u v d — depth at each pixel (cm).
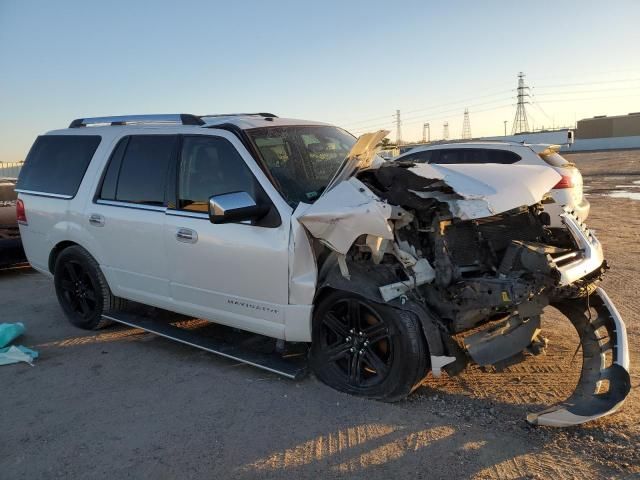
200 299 454
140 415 379
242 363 465
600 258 409
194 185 450
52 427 368
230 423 362
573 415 332
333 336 407
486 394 387
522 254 352
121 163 512
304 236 385
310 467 310
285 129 465
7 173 1828
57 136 597
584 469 297
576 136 8838
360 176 408
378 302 361
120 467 319
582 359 421
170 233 459
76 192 547
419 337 359
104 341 534
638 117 8088
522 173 424
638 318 531
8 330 521
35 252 607
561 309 422
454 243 373
